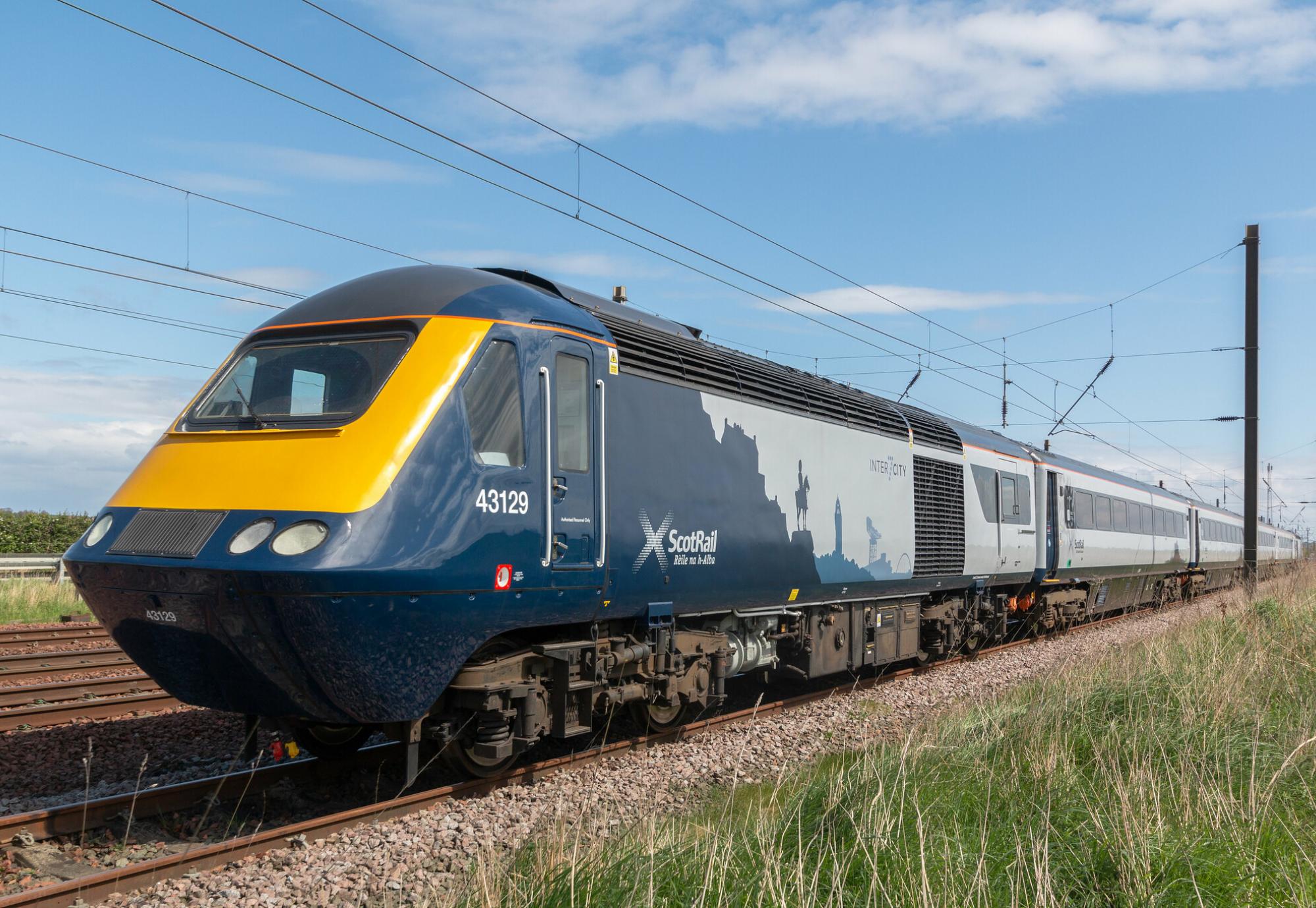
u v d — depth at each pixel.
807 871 4.81
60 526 25.33
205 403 6.68
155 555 5.76
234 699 6.24
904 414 12.99
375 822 6.05
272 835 5.60
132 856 5.56
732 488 8.90
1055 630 19.59
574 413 7.19
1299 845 4.96
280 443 6.07
